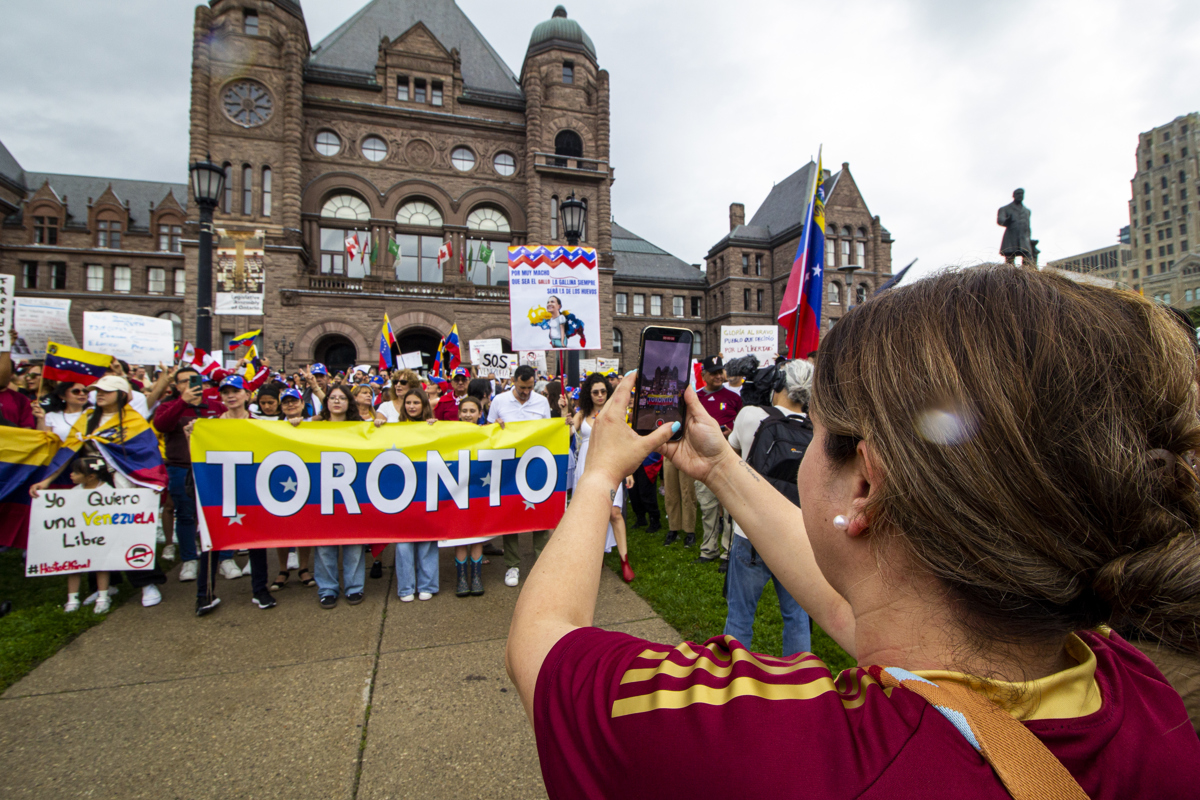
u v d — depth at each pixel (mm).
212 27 25219
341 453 4441
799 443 2818
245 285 24625
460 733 2768
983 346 401
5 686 3160
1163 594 338
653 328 976
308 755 2609
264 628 3963
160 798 2352
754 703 444
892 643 501
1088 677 474
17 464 4336
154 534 4328
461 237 28391
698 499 5910
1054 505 350
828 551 562
